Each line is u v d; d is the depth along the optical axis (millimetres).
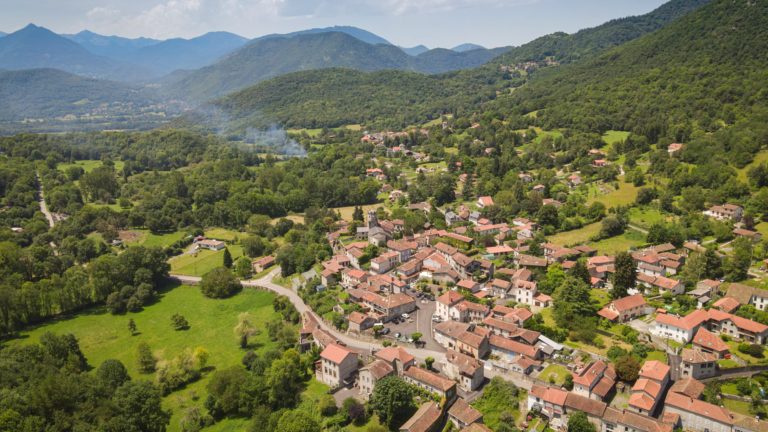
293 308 198000
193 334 197000
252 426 127812
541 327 152250
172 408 145625
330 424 124500
